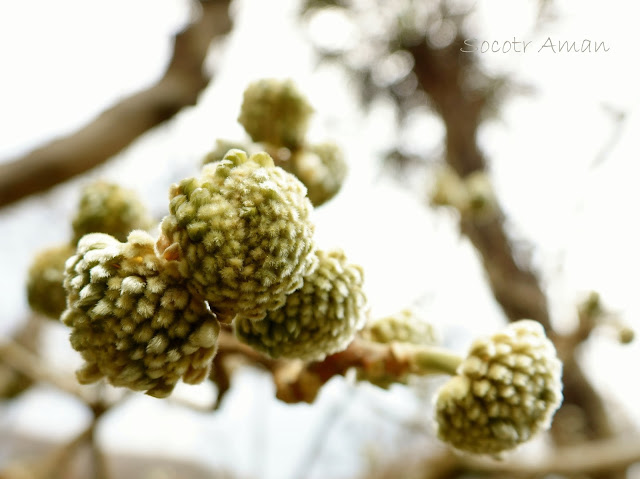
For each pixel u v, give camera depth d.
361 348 0.14
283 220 0.11
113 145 0.25
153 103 0.26
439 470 0.36
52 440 0.48
